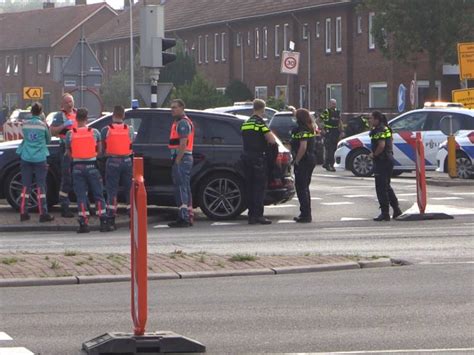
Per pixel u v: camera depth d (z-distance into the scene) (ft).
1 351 38.19
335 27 253.24
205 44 318.86
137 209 36.60
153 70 97.09
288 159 86.74
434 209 91.50
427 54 232.73
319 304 47.34
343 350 38.01
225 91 281.33
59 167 87.66
